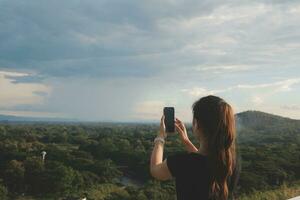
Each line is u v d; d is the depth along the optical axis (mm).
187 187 2479
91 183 61625
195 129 2596
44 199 56969
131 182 66000
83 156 74688
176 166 2506
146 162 69250
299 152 59875
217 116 2490
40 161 62625
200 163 2492
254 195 12672
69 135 115500
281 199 11859
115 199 51156
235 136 2533
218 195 2461
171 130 2803
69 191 58594
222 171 2461
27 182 58812
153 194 45375
